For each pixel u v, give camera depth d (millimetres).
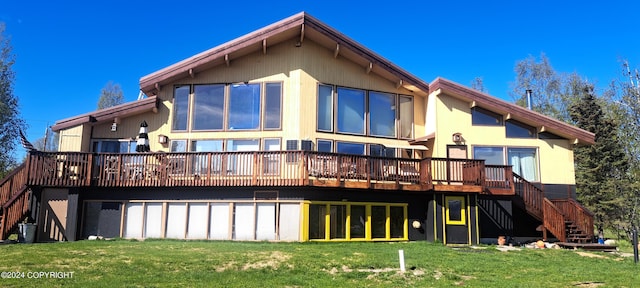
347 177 15906
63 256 11125
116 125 18672
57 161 16047
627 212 30250
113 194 16578
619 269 11719
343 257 12055
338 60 19203
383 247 14578
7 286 8117
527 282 9797
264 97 18438
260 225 15961
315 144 18062
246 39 18047
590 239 17438
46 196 16156
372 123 19406
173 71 18516
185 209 16328
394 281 9570
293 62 18578
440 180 16594
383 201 17203
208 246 13633
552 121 19859
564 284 9734
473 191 16562
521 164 20031
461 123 19766
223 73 18844
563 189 19984
